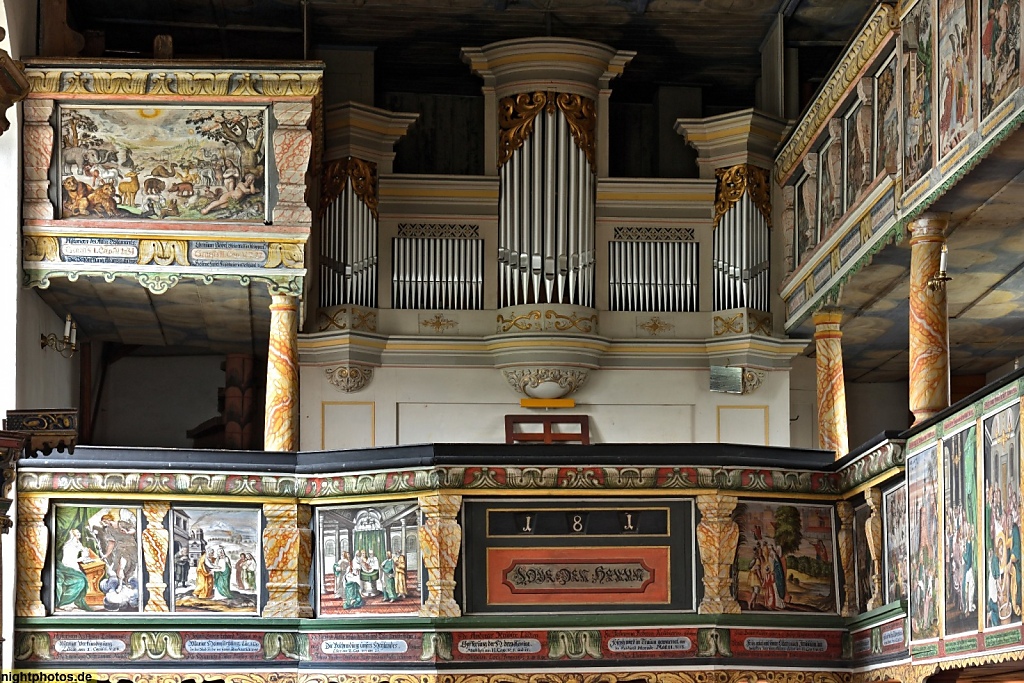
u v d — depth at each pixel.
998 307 19.20
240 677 15.70
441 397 20.23
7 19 16.72
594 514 15.67
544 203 20.34
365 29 20.91
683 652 15.42
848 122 17.75
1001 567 11.64
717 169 20.95
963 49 13.62
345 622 15.63
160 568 15.86
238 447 21.86
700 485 15.62
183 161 17.52
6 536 15.62
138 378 22.14
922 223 15.11
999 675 14.10
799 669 15.59
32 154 17.36
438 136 22.50
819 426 19.28
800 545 15.88
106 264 17.33
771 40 21.03
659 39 21.33
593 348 20.16
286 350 17.36
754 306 20.56
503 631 15.36
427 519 15.50
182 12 20.34
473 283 20.47
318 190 20.31
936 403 14.82
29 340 17.61
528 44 20.30
